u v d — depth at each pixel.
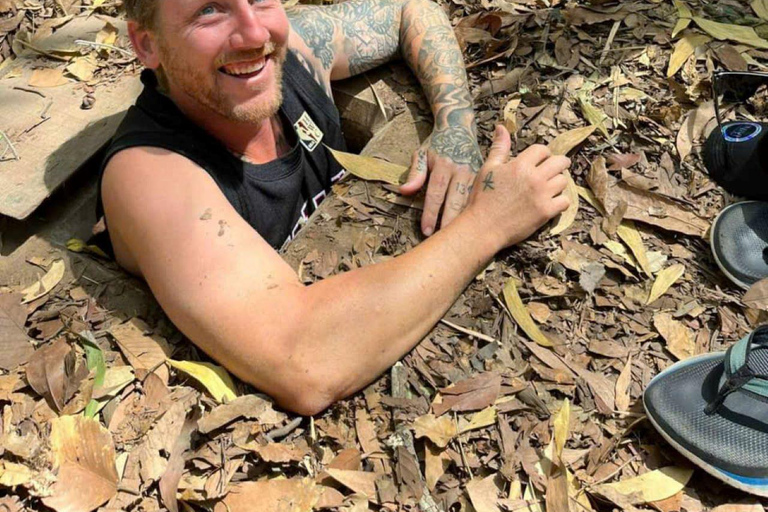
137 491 1.47
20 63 2.66
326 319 1.54
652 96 2.27
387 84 2.41
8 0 2.84
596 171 2.04
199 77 1.70
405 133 2.26
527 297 1.82
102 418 1.60
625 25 2.48
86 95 2.53
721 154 2.02
